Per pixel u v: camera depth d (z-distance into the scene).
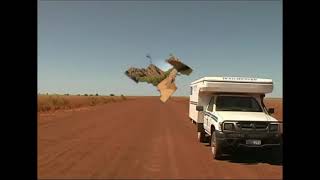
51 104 42.59
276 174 10.15
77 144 14.97
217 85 13.73
